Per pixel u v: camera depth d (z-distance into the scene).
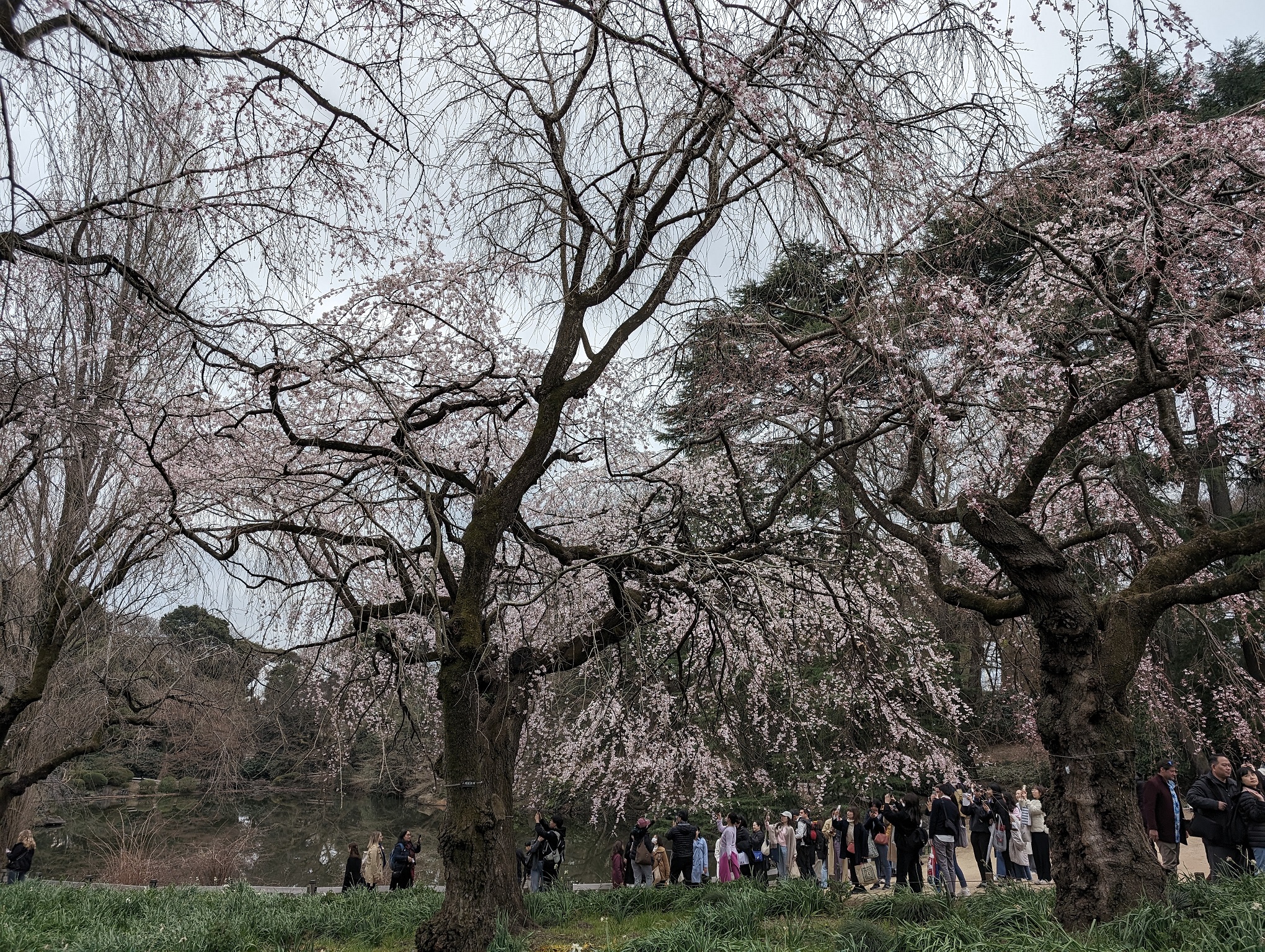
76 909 9.38
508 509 7.09
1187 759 13.24
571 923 8.78
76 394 6.43
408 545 7.28
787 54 6.41
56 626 8.96
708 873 14.85
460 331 8.02
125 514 8.04
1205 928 4.62
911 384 6.51
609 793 13.15
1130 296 7.07
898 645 11.93
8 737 12.06
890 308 6.21
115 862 15.80
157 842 17.28
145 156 5.18
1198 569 6.23
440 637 6.17
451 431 9.23
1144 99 5.82
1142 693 10.14
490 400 7.41
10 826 13.89
